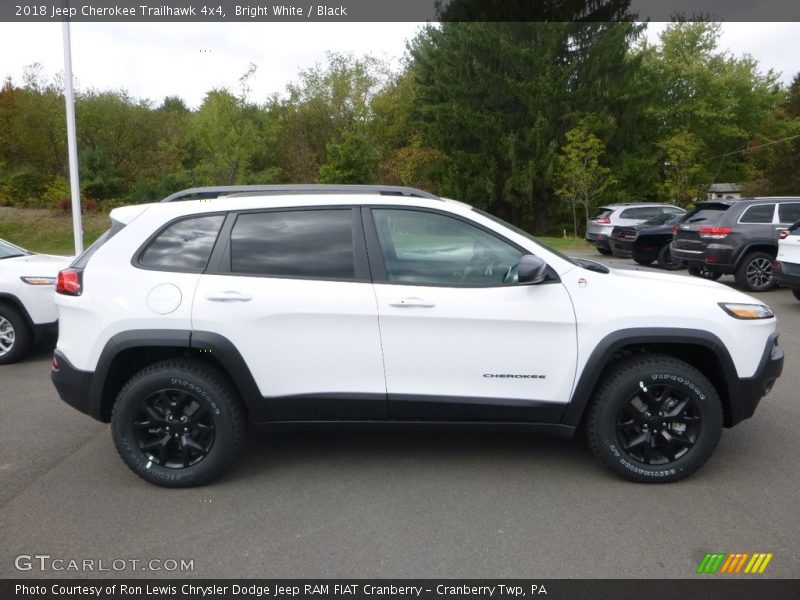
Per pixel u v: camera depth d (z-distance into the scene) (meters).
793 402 5.60
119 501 3.89
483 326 3.91
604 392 3.97
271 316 3.90
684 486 4.01
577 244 27.62
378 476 4.21
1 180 31.08
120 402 3.99
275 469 4.34
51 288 7.27
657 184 34.69
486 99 33.62
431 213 4.07
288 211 4.10
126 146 36.88
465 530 3.51
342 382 3.97
